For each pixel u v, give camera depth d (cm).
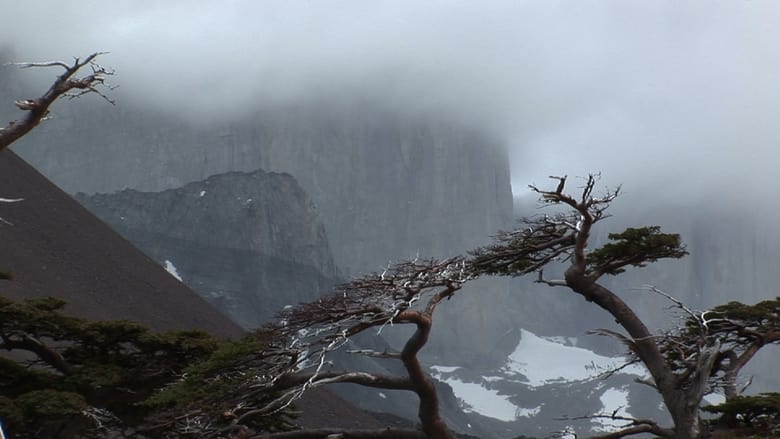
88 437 2661
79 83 1664
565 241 2756
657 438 2494
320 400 9700
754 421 2445
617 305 2627
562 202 2561
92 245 11456
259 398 2516
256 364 2497
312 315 2523
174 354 2875
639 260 2697
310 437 2555
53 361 2916
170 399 2422
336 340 2475
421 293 2609
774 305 2667
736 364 2641
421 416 2594
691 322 2695
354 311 2520
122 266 11525
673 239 2625
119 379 2747
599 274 2691
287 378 2511
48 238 10819
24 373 2786
